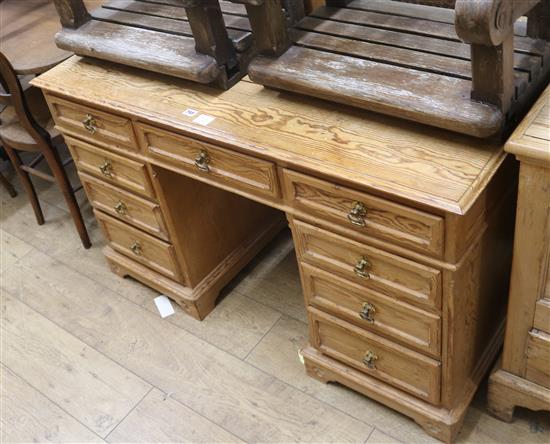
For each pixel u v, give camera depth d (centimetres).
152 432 191
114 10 192
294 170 146
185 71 161
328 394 193
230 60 164
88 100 177
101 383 206
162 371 207
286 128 150
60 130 203
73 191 243
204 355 210
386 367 173
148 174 188
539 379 162
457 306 146
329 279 162
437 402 169
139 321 224
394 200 133
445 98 131
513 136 122
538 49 137
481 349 180
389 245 142
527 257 140
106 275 244
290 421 188
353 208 140
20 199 286
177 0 151
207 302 221
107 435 192
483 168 130
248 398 195
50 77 190
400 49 147
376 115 148
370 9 165
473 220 134
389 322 160
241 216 225
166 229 202
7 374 213
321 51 154
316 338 184
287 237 248
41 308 234
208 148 160
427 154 135
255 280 232
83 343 220
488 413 180
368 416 185
